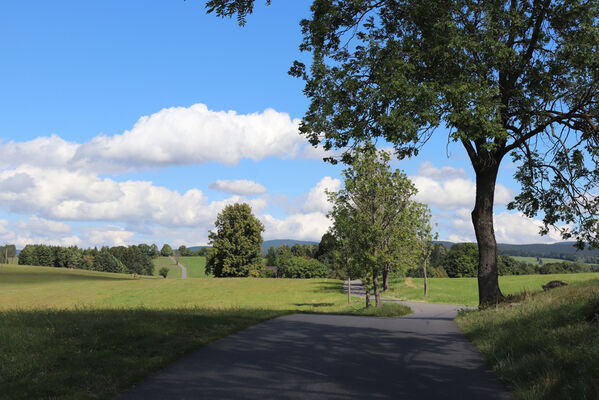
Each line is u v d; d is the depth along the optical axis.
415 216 30.66
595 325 8.30
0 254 186.00
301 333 11.97
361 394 6.07
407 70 13.73
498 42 14.57
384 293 57.25
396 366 7.75
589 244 18.16
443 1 14.51
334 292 58.44
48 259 167.50
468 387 6.41
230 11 9.85
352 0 13.96
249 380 6.85
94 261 174.12
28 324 11.96
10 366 7.61
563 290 16.72
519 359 7.42
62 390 6.47
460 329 13.24
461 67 14.95
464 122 13.54
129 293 59.16
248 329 12.86
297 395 6.03
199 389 6.39
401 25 15.12
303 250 181.38
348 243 30.70
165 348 9.26
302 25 14.86
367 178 30.62
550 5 15.90
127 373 7.29
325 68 14.69
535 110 16.45
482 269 18.19
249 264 79.31
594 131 16.08
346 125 15.30
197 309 20.52
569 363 6.64
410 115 13.54
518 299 17.42
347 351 9.18
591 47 15.05
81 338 9.90
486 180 18.27
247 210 79.94
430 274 104.31
